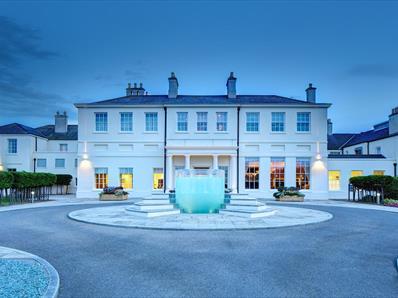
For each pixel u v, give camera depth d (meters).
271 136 30.41
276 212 17.72
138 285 6.50
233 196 18.36
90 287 6.39
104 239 10.93
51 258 8.55
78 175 30.59
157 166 30.53
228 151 29.55
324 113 30.44
